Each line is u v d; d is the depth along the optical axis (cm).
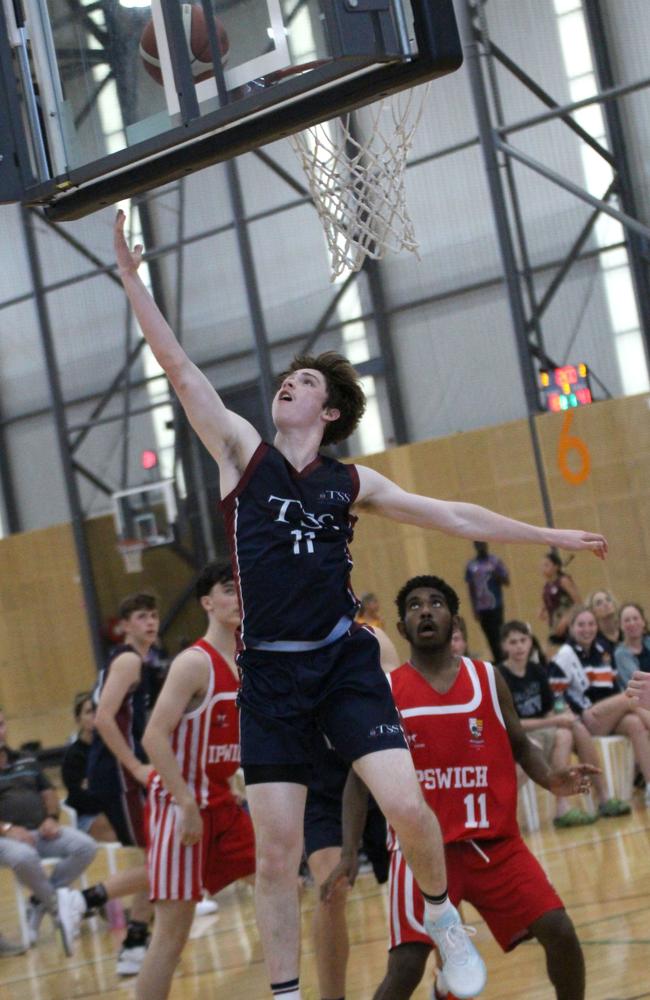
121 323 2156
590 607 1162
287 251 2005
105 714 793
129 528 2111
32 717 2259
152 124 455
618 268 1741
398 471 1908
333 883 514
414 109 1081
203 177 2056
